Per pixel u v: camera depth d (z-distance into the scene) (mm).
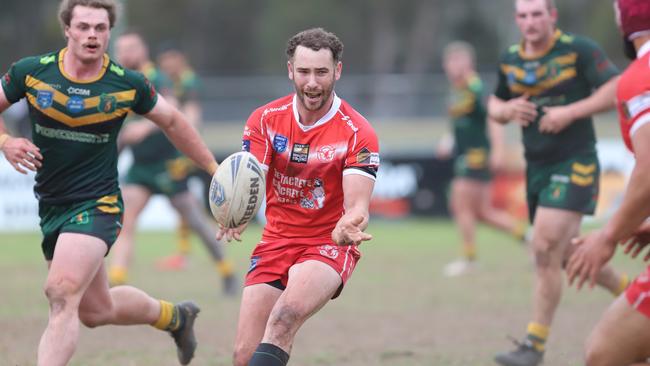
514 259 51938
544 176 27531
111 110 20750
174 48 44188
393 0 178125
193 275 46312
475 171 46750
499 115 28406
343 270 19859
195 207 40000
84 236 20516
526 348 26500
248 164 19453
